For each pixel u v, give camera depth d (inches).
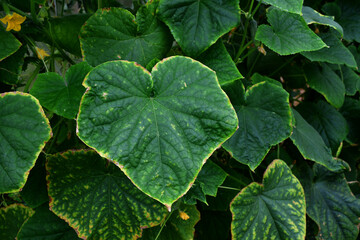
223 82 22.7
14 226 24.2
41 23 23.5
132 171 18.2
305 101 36.8
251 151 24.2
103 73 18.8
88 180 22.1
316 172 30.0
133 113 18.9
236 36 31.3
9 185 18.7
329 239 28.9
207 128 18.8
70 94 20.6
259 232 24.1
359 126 38.4
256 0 30.1
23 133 19.1
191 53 22.4
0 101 19.2
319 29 32.8
